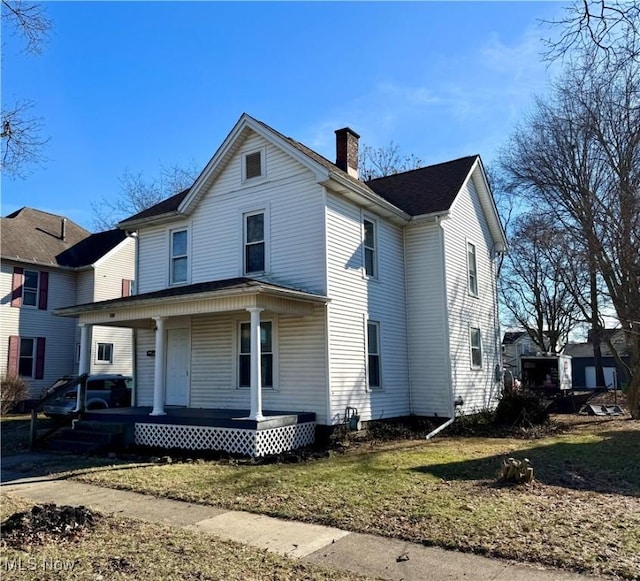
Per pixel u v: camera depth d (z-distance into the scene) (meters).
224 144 15.02
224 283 12.90
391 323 15.89
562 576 4.64
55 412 18.61
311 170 13.46
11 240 25.45
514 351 51.88
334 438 12.69
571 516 6.41
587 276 28.06
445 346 16.03
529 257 36.69
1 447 13.13
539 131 24.59
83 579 4.47
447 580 4.62
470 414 16.91
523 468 8.30
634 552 5.15
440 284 16.31
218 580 4.52
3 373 23.06
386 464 9.99
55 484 8.83
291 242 13.88
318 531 6.05
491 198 20.28
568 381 27.78
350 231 14.39
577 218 23.38
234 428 11.39
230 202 15.21
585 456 10.95
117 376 20.47
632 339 21.27
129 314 13.52
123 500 7.65
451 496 7.41
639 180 19.48
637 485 8.46
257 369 11.46
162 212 16.58
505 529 5.88
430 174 18.95
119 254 28.19
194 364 15.37
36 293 25.62
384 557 5.19
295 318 13.62
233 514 6.84
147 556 5.09
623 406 25.81
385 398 15.13
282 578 4.64
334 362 13.17
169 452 11.92
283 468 9.81
